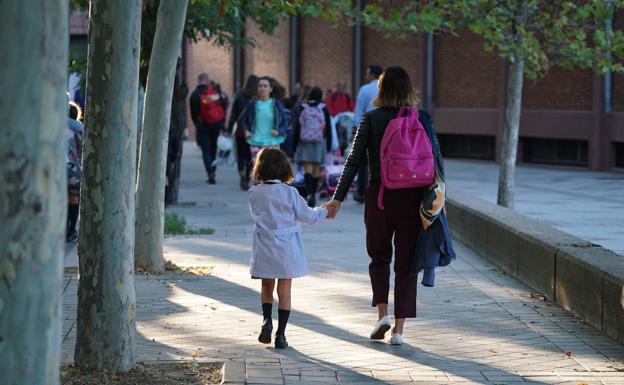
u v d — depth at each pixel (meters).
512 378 15.43
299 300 21.39
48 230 8.48
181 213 37.72
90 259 15.13
